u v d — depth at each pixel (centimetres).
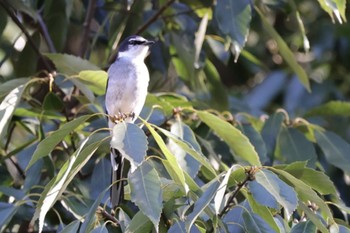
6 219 923
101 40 1309
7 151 1177
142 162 758
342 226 811
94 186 1030
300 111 1577
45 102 1052
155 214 759
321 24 1675
